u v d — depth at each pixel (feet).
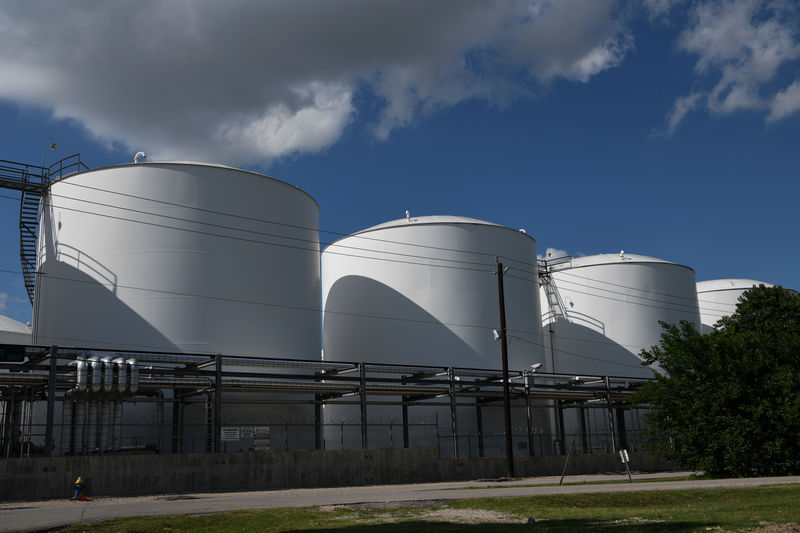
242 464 115.65
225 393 136.05
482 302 175.01
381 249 180.14
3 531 57.52
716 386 121.08
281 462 119.34
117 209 135.03
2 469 96.48
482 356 171.83
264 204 146.00
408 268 176.45
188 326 132.77
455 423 149.89
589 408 199.82
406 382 147.95
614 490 91.45
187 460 110.83
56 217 140.87
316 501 83.10
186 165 138.51
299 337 147.43
